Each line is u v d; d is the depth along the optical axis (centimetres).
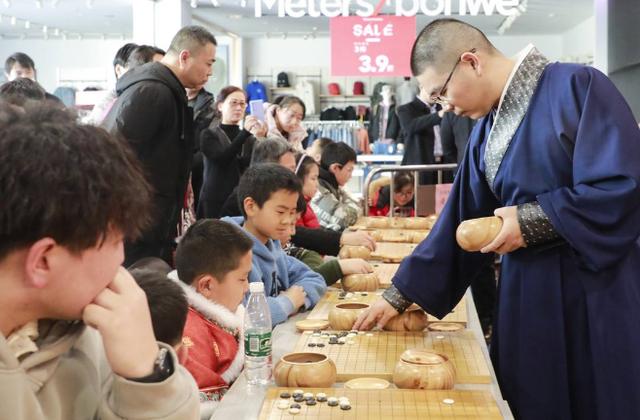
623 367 179
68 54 1298
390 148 980
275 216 249
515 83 189
